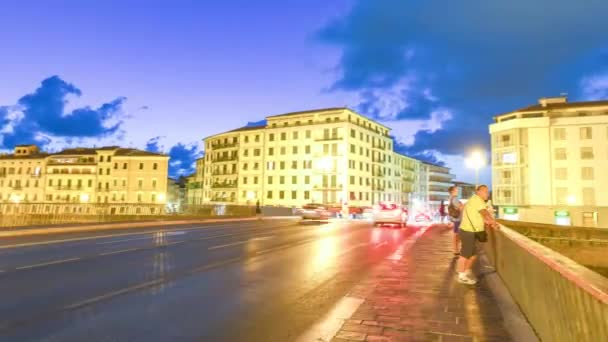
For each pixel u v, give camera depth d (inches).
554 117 2288.4
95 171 3373.5
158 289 271.7
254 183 3216.0
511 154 2317.9
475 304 234.4
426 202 4335.6
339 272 339.9
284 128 3134.8
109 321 200.7
